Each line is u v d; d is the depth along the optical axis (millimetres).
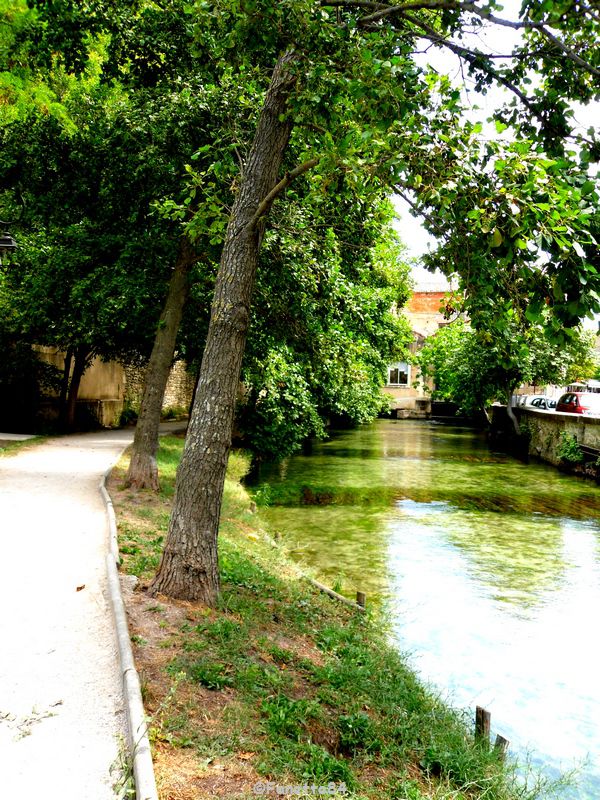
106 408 26906
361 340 18875
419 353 40094
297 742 4031
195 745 3662
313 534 12578
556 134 5699
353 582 9609
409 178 5086
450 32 5949
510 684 6586
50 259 13812
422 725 4887
